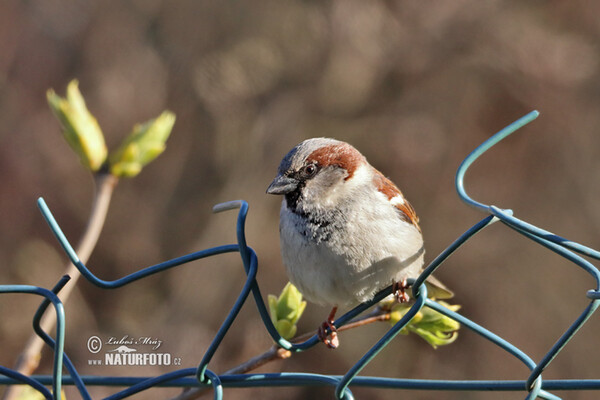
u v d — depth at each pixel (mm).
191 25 13898
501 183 13586
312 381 4023
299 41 13008
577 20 13344
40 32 14547
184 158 13922
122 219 13922
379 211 5156
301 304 4750
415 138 13320
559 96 13289
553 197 13422
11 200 13914
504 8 13164
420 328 4816
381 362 12664
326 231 5109
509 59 12977
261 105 13359
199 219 13586
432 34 13109
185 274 12570
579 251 3311
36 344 4727
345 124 13383
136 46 14344
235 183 13164
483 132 13547
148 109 14148
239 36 13391
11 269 13266
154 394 9430
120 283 3947
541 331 12727
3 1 14453
